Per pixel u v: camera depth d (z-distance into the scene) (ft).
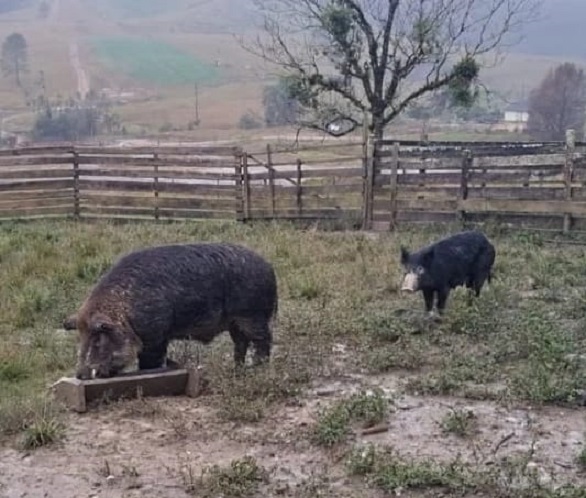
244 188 56.65
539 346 23.73
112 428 18.90
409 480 15.90
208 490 15.76
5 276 35.94
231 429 18.81
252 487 15.87
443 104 69.62
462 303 30.55
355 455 16.98
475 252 30.73
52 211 59.26
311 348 25.00
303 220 55.42
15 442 18.19
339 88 67.00
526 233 48.37
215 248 22.06
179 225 54.08
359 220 53.78
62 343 26.58
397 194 52.60
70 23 470.80
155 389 20.76
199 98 225.56
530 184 49.49
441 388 21.40
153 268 20.80
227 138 136.26
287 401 20.62
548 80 92.22
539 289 34.12
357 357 24.57
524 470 16.21
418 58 65.98
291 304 31.40
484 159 50.47
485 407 20.31
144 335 20.58
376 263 38.11
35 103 223.51
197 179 57.72
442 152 51.21
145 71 293.23
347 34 65.67
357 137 84.38
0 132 157.28
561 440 18.25
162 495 15.75
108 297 20.38
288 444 18.02
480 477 15.93
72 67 306.76
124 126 174.09
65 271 36.76
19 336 28.14
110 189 59.06
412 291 28.78
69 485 16.20
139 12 543.39
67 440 18.24
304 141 94.07
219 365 22.93
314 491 15.69
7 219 58.18
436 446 17.94
